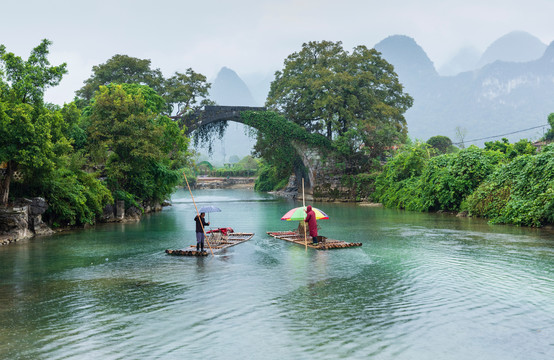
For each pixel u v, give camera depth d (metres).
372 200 54.78
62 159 24.52
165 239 22.09
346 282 12.50
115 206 32.25
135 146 31.98
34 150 21.23
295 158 64.56
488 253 17.00
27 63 23.22
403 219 31.81
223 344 8.02
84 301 10.77
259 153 64.38
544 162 27.12
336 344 7.98
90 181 28.62
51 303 10.60
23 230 22.36
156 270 14.38
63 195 25.70
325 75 59.38
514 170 29.91
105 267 14.93
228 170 139.25
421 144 49.31
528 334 8.42
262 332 8.59
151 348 7.84
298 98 63.66
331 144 61.16
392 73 64.56
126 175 34.09
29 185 24.36
